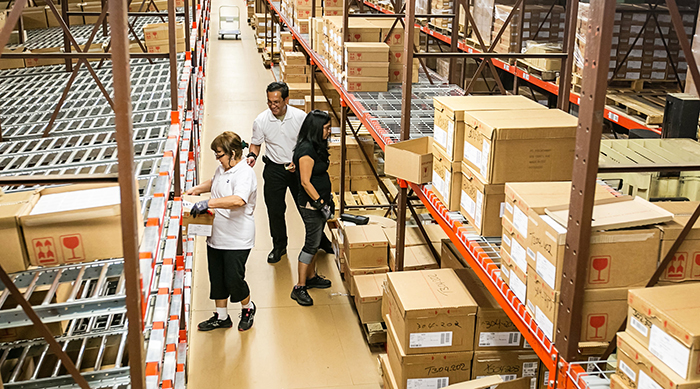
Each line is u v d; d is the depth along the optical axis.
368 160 7.84
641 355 2.21
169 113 5.21
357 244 5.88
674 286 2.33
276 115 6.51
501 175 3.43
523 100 4.12
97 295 2.72
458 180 3.96
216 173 5.53
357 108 6.29
